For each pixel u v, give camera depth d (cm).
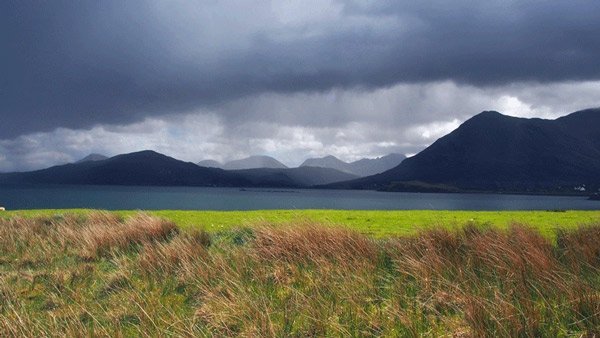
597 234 1345
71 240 1644
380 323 861
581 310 834
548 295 916
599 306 824
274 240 1332
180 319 912
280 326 877
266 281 1116
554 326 802
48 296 1127
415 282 1038
